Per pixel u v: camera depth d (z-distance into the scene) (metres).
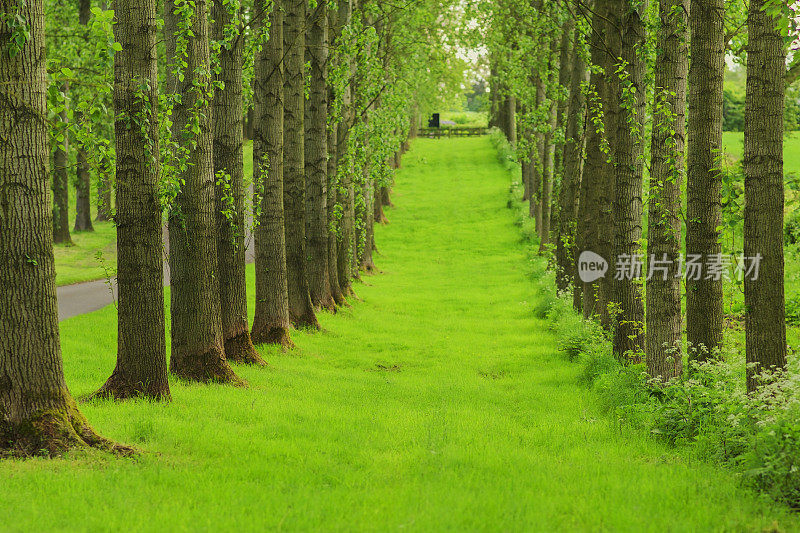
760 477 7.91
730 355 12.56
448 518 6.59
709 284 12.30
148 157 11.70
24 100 8.35
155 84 11.67
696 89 11.88
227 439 9.68
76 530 6.26
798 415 8.14
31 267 8.59
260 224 19.55
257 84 19.30
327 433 10.56
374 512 6.80
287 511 6.84
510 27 33.59
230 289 17.08
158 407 11.40
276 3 18.84
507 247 50.44
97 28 9.52
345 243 30.12
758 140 9.41
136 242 11.90
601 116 18.08
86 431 9.00
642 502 7.34
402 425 11.49
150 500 7.20
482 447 9.95
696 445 9.98
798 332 19.42
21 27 8.05
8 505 6.90
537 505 7.15
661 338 13.27
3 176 8.33
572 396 14.71
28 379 8.63
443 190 72.81
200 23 14.24
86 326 20.59
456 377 17.34
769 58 9.25
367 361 19.36
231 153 17.02
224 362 14.75
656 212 13.24
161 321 12.24
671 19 13.05
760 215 9.45
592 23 18.91
